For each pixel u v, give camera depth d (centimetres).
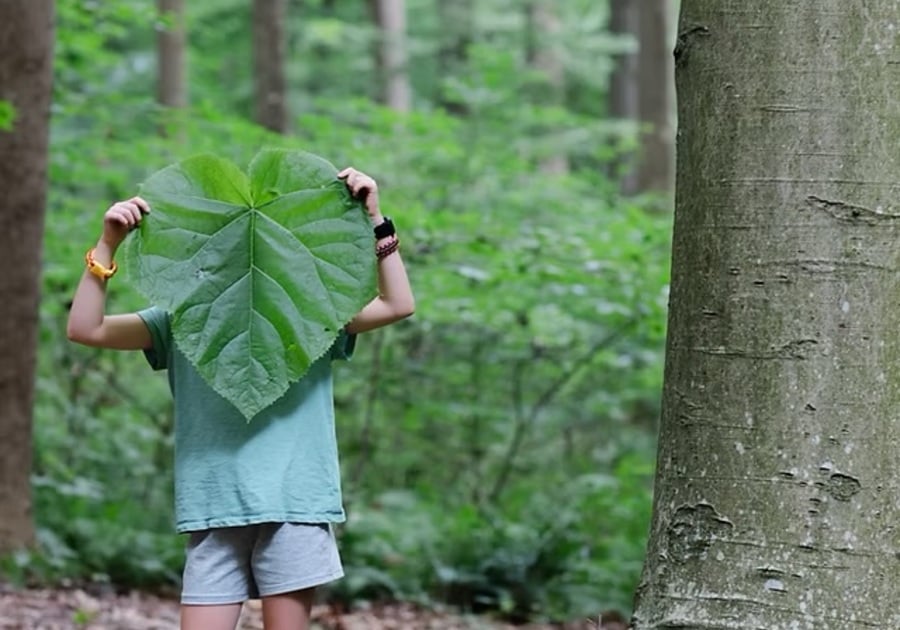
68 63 1124
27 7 802
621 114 2344
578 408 1237
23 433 816
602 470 1236
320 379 356
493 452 1213
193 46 2284
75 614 672
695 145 328
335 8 2600
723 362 318
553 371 1198
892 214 309
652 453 1258
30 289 815
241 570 352
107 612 700
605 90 2547
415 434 1200
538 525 992
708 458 320
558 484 1167
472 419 1202
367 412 1088
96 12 1082
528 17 2270
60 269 1026
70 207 1085
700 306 324
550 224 1151
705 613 316
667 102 1666
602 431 1301
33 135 812
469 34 2316
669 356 335
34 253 819
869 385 308
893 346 308
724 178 321
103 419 1124
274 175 348
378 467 1169
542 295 972
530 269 890
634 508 1068
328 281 344
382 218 359
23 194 812
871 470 307
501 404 1216
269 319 342
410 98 2416
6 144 804
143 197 346
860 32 312
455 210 1176
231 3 2369
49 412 1104
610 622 834
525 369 1202
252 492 343
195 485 348
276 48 1722
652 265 918
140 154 1057
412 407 1138
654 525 335
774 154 315
